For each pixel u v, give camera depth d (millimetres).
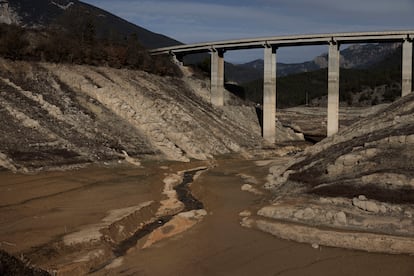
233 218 41656
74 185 49625
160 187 53719
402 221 36312
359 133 57719
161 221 40938
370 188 41656
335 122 90125
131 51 101250
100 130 68375
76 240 32281
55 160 56469
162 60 108188
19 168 52375
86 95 76375
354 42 89625
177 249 33656
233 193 52406
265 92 98125
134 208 42094
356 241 33875
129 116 75000
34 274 20656
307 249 33750
